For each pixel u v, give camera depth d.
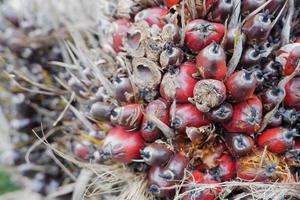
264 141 0.43
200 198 0.43
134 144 0.45
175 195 0.44
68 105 0.53
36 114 0.60
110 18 0.52
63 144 0.59
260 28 0.43
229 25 0.44
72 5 0.60
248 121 0.42
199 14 0.45
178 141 0.44
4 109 0.63
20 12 0.62
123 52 0.48
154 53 0.44
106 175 0.49
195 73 0.43
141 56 0.45
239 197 0.43
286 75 0.43
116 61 0.49
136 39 0.46
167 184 0.44
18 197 0.70
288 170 0.43
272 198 0.43
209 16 0.45
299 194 0.43
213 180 0.44
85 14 0.59
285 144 0.42
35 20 0.62
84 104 0.53
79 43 0.55
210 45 0.41
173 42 0.44
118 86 0.45
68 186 0.58
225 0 0.43
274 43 0.46
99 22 0.54
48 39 0.59
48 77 0.60
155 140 0.45
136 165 0.47
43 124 0.59
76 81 0.52
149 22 0.46
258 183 0.42
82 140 0.53
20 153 0.61
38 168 0.61
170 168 0.43
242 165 0.43
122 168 0.48
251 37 0.43
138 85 0.45
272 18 0.45
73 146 0.56
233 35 0.43
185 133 0.44
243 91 0.41
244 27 0.44
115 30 0.49
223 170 0.44
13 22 0.62
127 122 0.44
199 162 0.45
